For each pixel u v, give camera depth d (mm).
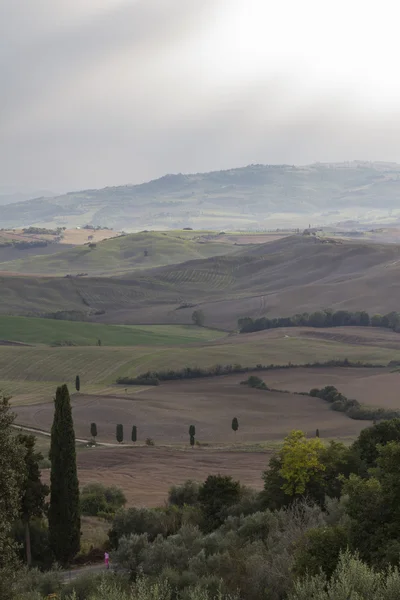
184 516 50438
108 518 62062
